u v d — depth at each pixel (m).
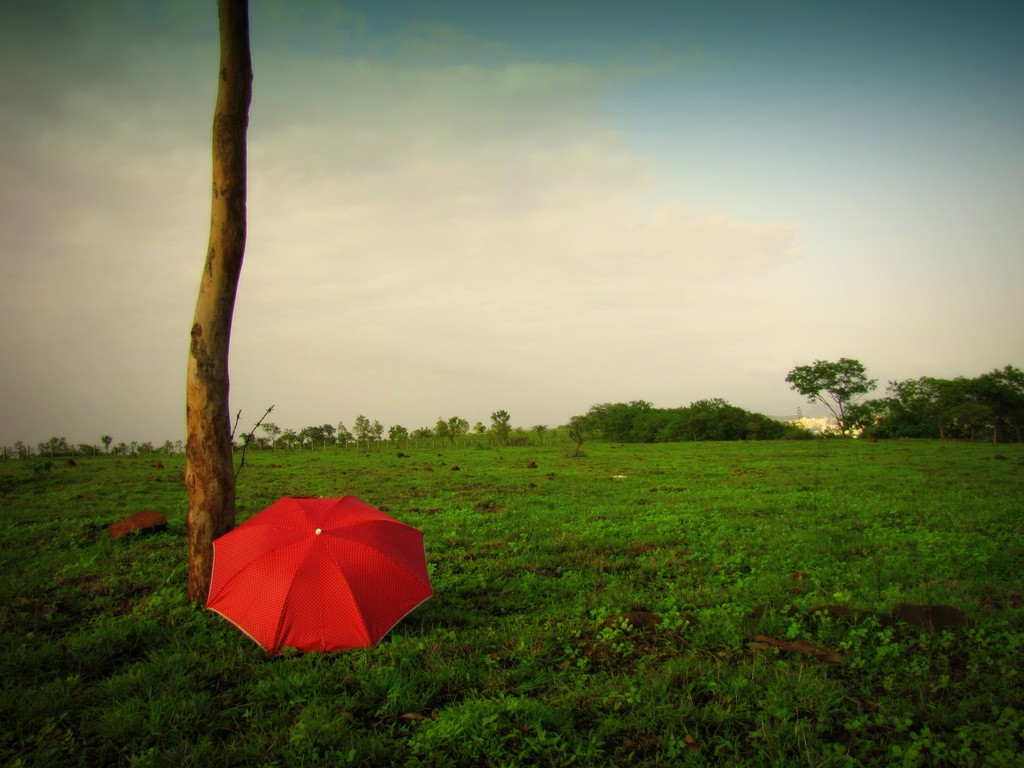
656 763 4.02
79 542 11.30
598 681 5.21
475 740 4.20
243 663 5.64
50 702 4.80
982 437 70.12
